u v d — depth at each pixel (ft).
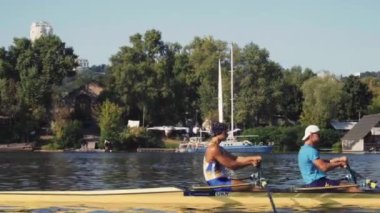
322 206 38.93
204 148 235.81
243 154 213.05
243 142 227.40
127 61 306.76
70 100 308.81
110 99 304.50
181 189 40.19
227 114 278.05
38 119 267.39
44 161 138.31
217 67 298.15
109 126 254.88
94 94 315.58
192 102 314.14
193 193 39.88
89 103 310.86
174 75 318.24
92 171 96.22
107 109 258.57
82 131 268.41
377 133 254.88
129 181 74.23
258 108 282.77
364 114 333.01
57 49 295.69
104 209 38.42
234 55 291.17
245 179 40.09
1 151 234.38
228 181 39.68
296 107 327.67
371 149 253.44
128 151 246.47
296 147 246.27
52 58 291.58
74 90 311.27
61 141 248.32
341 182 40.42
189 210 37.83
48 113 284.61
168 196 40.11
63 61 293.64
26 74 284.41
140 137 258.16
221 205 39.24
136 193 40.83
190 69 317.63
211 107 294.25
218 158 39.37
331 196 39.47
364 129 258.78
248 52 289.94
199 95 310.24
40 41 296.51
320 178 40.09
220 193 39.47
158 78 301.63
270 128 251.39
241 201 39.24
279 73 297.53
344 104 325.83
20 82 282.56
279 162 137.49
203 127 265.34
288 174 87.76
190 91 317.42
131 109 307.78
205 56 307.37
